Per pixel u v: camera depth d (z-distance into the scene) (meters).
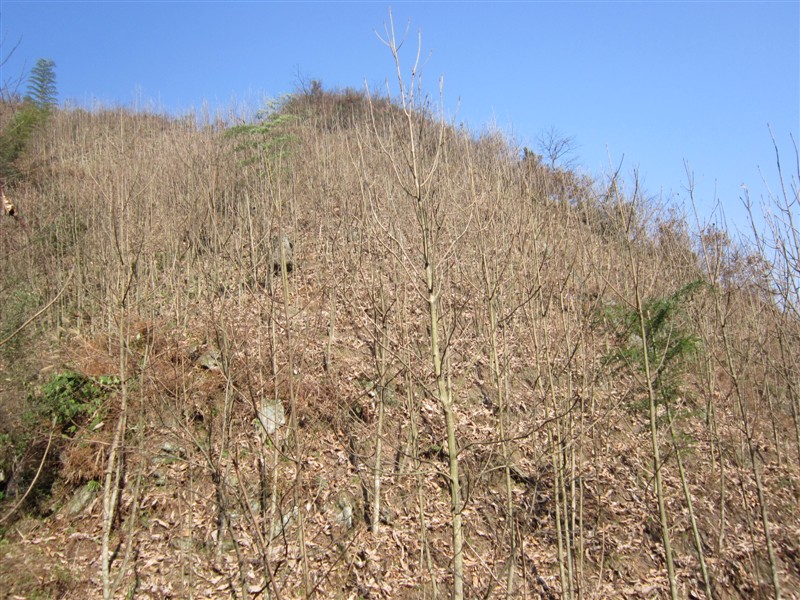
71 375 10.28
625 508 11.78
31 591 8.54
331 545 9.36
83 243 14.55
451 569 9.70
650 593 10.37
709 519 11.91
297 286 13.44
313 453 10.06
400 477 10.80
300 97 31.89
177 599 8.50
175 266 13.65
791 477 13.06
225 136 18.59
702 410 12.50
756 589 10.63
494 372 9.34
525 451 11.88
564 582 8.38
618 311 10.57
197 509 9.34
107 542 7.50
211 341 10.87
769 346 13.02
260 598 8.46
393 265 11.74
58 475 9.94
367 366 12.09
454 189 11.94
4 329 10.97
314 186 18.84
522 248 10.12
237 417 9.63
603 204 11.06
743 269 12.21
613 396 11.40
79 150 21.64
